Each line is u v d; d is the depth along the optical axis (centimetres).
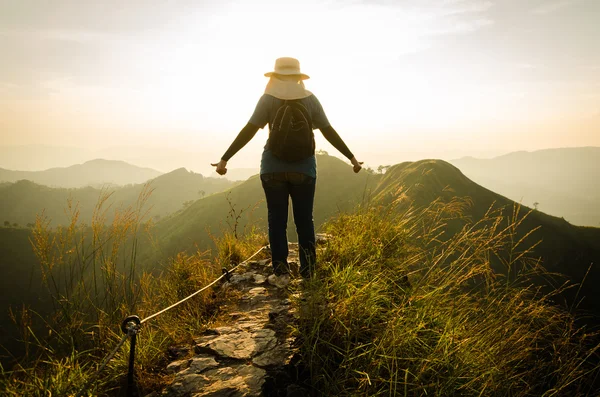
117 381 247
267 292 364
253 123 346
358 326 254
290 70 360
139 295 309
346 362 233
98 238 291
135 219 323
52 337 247
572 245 8575
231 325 303
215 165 347
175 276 398
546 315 260
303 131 339
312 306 273
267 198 376
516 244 299
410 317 271
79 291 267
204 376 235
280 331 280
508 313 267
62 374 226
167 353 282
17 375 219
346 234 438
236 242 509
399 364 230
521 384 243
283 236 384
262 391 219
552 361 241
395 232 406
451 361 236
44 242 259
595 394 217
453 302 290
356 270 324
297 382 230
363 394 214
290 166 350
